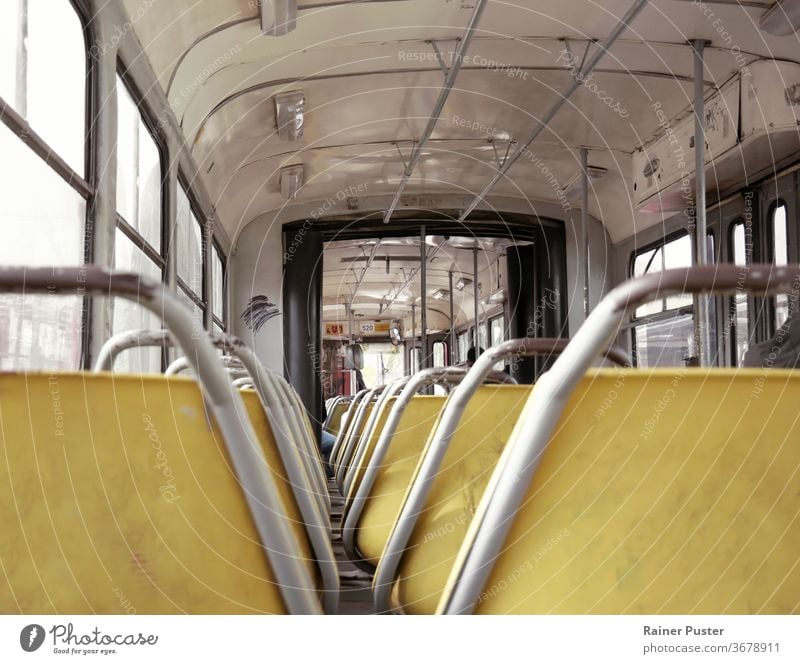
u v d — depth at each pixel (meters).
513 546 0.72
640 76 7.44
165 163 5.44
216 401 0.74
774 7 5.54
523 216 12.20
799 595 0.73
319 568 1.35
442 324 19.42
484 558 0.73
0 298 2.56
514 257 13.91
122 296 0.66
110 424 0.73
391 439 2.21
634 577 0.72
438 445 1.47
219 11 5.42
